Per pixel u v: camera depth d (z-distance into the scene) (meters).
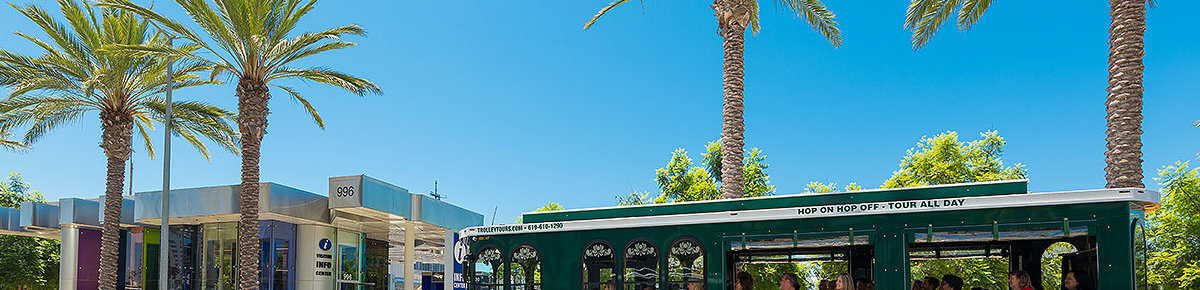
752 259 10.58
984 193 8.28
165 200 24.22
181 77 26.00
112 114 25.95
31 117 25.59
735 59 18.47
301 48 22.45
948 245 10.33
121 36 24.50
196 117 26.83
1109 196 7.84
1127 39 13.81
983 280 12.77
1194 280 23.12
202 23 22.08
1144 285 7.83
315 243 29.16
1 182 42.62
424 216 29.75
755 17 21.23
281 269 28.09
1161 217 24.22
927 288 10.56
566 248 9.71
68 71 24.36
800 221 8.73
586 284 9.52
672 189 27.36
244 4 21.30
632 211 9.60
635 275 9.34
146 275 30.02
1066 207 7.96
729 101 18.38
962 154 25.20
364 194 25.94
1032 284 9.84
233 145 27.41
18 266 38.94
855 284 10.30
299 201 27.05
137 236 30.44
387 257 33.72
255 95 23.19
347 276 30.56
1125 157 13.53
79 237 30.17
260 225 27.50
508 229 10.00
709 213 9.09
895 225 8.44
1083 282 8.25
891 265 8.38
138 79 25.30
